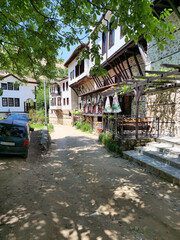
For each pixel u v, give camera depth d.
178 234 2.49
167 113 8.08
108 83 15.80
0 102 27.16
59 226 2.68
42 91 40.38
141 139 7.57
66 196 3.77
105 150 8.94
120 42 11.03
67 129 22.23
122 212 3.09
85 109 21.23
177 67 4.54
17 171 5.32
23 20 4.55
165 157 5.56
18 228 2.62
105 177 4.96
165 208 3.21
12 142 6.22
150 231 2.56
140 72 10.20
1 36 5.60
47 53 4.94
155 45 8.41
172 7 6.76
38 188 4.20
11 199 3.58
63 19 4.18
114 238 2.40
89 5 3.48
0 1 3.67
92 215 3.00
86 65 18.84
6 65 6.55
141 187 4.18
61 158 7.45
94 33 3.64
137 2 2.19
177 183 4.19
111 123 9.64
